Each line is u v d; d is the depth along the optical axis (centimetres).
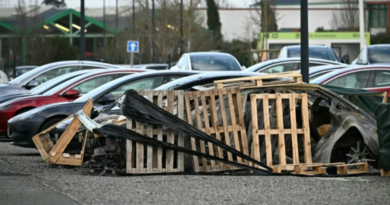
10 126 1534
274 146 1227
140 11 6247
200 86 1345
